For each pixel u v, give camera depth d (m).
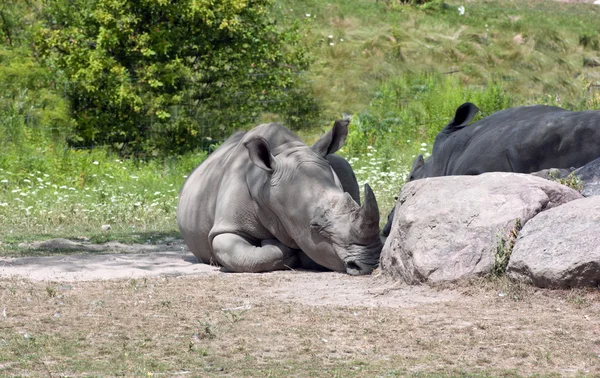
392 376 9.98
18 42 47.31
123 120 44.19
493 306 13.11
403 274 15.05
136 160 42.66
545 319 12.28
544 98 46.19
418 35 59.97
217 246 17.80
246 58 46.22
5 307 13.70
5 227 26.61
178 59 44.31
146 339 11.77
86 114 43.78
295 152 17.59
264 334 11.97
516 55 57.00
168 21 45.56
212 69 46.06
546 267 13.33
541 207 14.46
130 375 10.16
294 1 62.97
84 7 45.03
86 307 13.74
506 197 14.60
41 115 42.72
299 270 17.58
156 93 44.78
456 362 10.54
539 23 67.75
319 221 16.50
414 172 20.80
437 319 12.53
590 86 50.59
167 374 10.20
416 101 47.12
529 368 10.25
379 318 12.71
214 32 45.44
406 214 15.30
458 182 15.32
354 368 10.35
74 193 33.25
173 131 44.41
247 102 46.50
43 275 17.55
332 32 58.22
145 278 16.25
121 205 29.83
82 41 44.78
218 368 10.43
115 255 21.06
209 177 19.11
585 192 15.57
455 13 70.12
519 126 17.73
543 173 16.38
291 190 16.95
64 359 10.84
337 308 13.47
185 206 19.59
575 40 63.16
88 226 27.42
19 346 11.41
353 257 16.19
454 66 54.88
